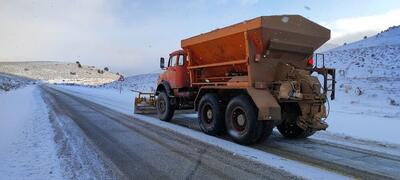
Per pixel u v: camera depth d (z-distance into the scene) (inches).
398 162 272.1
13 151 290.5
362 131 407.5
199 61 445.4
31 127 425.1
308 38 370.0
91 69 7495.1
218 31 386.9
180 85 496.7
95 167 246.8
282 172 239.3
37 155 277.7
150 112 615.5
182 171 239.6
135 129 428.5
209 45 408.2
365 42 2324.1
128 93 1433.3
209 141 352.5
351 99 759.1
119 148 312.3
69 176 224.4
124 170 240.7
